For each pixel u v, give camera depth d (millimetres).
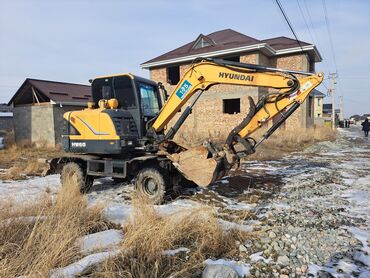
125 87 7176
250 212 5445
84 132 7223
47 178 9188
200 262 3625
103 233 4344
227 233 4242
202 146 5941
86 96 22203
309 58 23562
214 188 7328
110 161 6891
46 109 19234
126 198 6680
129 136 6883
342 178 8492
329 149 16078
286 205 5926
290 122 22281
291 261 3627
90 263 3424
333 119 39688
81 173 7340
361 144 19625
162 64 23406
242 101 20578
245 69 5918
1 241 3949
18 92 20922
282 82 5723
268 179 8305
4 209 4750
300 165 10828
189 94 6480
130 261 3557
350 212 5469
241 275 3367
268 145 15664
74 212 4762
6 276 3129
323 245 4016
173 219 4305
